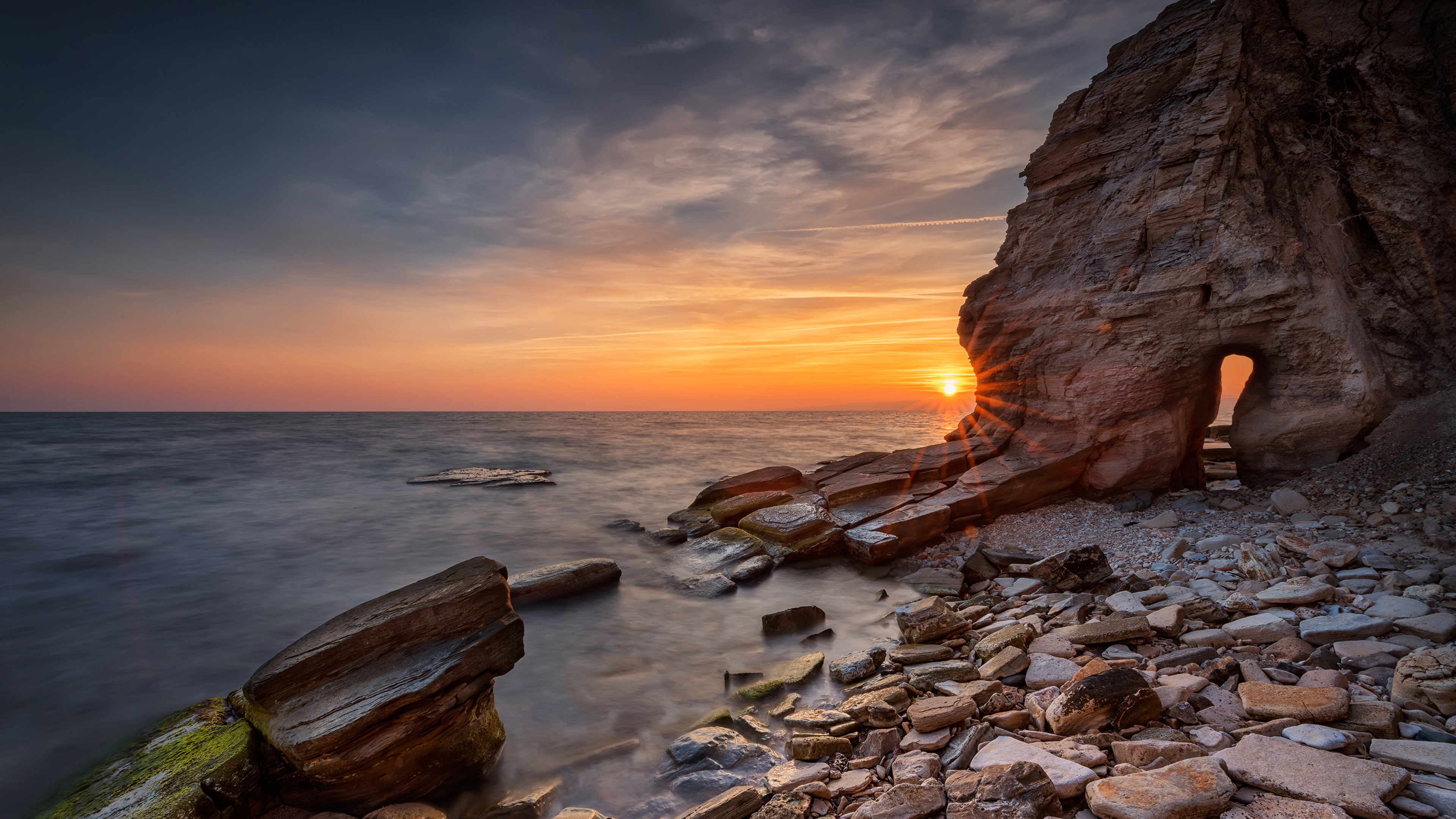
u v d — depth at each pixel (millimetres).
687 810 5004
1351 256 11539
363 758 4914
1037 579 9289
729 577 11141
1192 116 11805
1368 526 8938
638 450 40375
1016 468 13375
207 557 13969
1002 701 5730
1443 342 10820
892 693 6195
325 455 36062
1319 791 3703
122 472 27922
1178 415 12430
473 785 5559
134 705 7461
